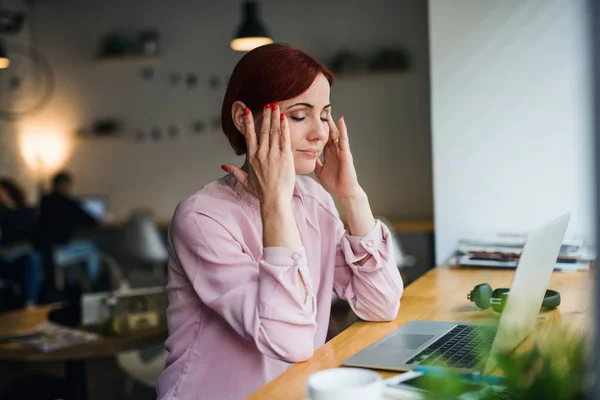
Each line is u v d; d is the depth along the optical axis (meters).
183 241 1.57
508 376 0.96
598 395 0.84
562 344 0.97
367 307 1.75
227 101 1.65
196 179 8.09
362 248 1.76
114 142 8.34
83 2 8.30
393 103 7.23
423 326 1.66
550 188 2.71
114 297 2.83
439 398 1.00
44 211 6.99
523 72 2.71
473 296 1.83
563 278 2.21
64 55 8.38
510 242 2.56
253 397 1.22
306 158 1.62
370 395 1.03
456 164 2.80
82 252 7.47
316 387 1.04
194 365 1.58
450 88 2.79
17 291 6.68
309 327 1.44
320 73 1.61
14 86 8.34
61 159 8.48
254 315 1.42
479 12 2.74
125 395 4.14
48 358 2.61
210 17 7.91
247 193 1.64
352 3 7.29
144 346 2.72
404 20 7.15
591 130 0.64
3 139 8.25
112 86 8.29
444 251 2.83
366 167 7.34
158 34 8.09
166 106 8.14
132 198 8.31
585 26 0.69
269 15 7.52
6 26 8.05
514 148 2.73
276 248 1.45
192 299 1.60
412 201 7.23
